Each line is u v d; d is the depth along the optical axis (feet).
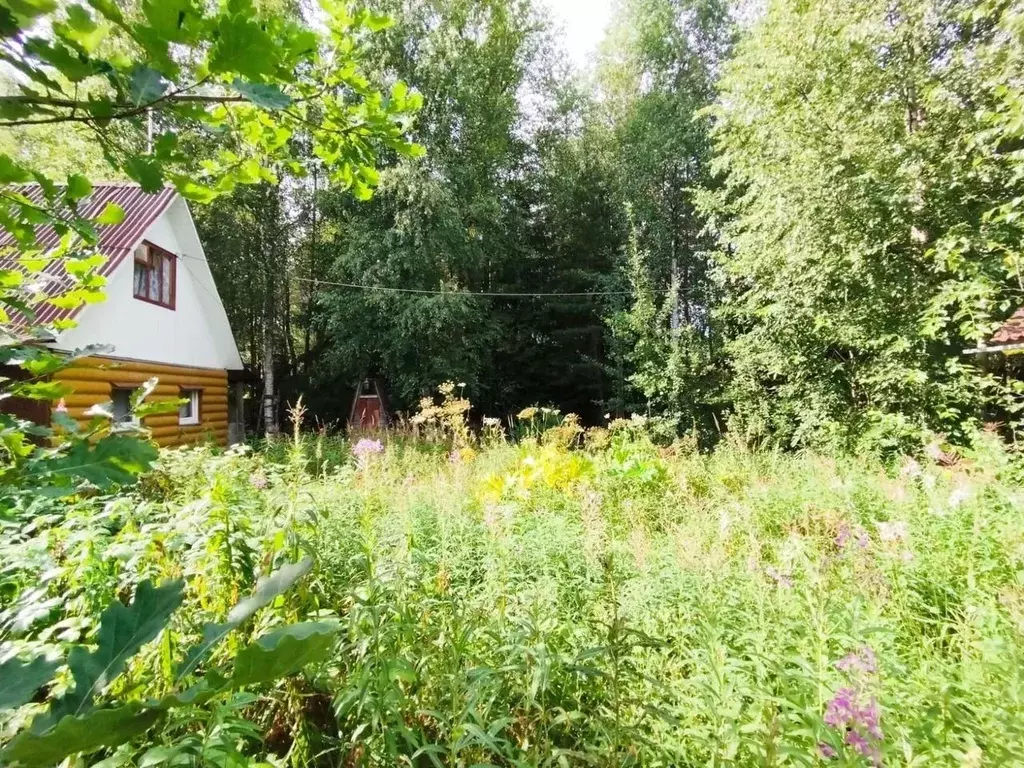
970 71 26.00
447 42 46.16
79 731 1.66
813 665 7.65
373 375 55.01
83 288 4.15
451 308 47.03
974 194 27.17
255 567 8.63
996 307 25.11
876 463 24.27
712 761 5.97
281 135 4.60
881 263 28.91
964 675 7.67
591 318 60.80
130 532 9.11
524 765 5.82
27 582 8.15
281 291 55.77
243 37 2.56
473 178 49.21
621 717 7.22
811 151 29.45
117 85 2.65
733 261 36.76
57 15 2.40
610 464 22.95
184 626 7.27
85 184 3.14
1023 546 11.21
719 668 6.95
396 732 6.54
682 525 15.79
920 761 5.70
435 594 9.02
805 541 11.16
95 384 25.99
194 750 5.40
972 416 27.30
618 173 56.03
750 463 24.47
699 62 55.26
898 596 10.29
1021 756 5.68
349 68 4.28
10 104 2.54
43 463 3.03
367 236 46.93
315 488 14.96
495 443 29.09
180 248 36.04
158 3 2.37
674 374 43.04
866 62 28.12
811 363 32.63
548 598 9.60
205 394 39.14
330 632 2.02
